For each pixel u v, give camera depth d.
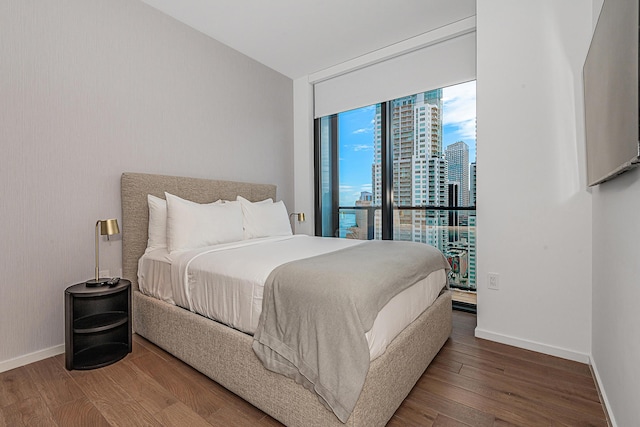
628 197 1.21
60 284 2.07
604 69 1.28
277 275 1.49
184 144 2.81
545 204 2.03
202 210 2.40
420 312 1.83
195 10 2.62
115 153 2.34
